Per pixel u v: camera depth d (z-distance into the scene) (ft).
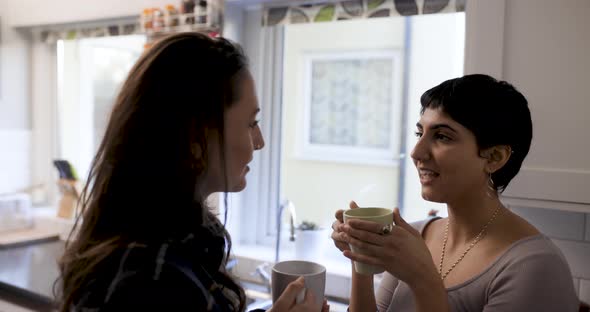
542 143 4.02
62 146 8.95
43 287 5.58
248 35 6.64
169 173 2.08
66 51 8.83
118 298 1.82
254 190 6.80
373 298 3.25
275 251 6.53
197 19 6.08
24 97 8.48
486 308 2.58
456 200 2.85
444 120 2.70
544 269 2.51
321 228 6.23
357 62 9.08
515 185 4.11
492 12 4.15
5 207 7.85
